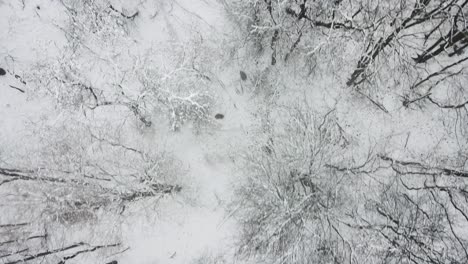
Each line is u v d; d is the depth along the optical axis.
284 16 13.88
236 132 15.16
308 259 13.15
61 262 14.14
